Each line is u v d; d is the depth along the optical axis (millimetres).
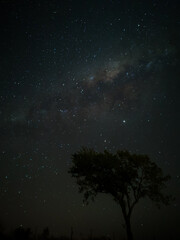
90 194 18641
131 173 18000
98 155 19500
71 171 19688
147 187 18281
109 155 19281
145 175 18609
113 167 18453
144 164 18766
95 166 19047
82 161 19203
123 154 19266
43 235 26109
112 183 18109
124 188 18062
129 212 17453
